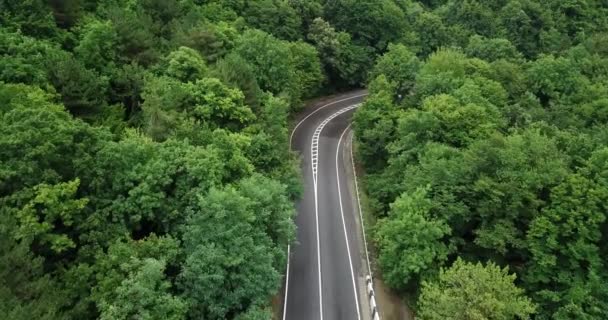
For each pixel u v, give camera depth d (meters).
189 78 56.44
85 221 37.16
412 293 48.56
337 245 55.12
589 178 44.56
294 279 49.50
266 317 36.09
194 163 40.53
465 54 88.19
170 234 40.22
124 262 34.38
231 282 36.44
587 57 90.06
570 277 42.81
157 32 67.19
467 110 56.62
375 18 100.94
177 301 33.00
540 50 102.56
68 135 38.34
